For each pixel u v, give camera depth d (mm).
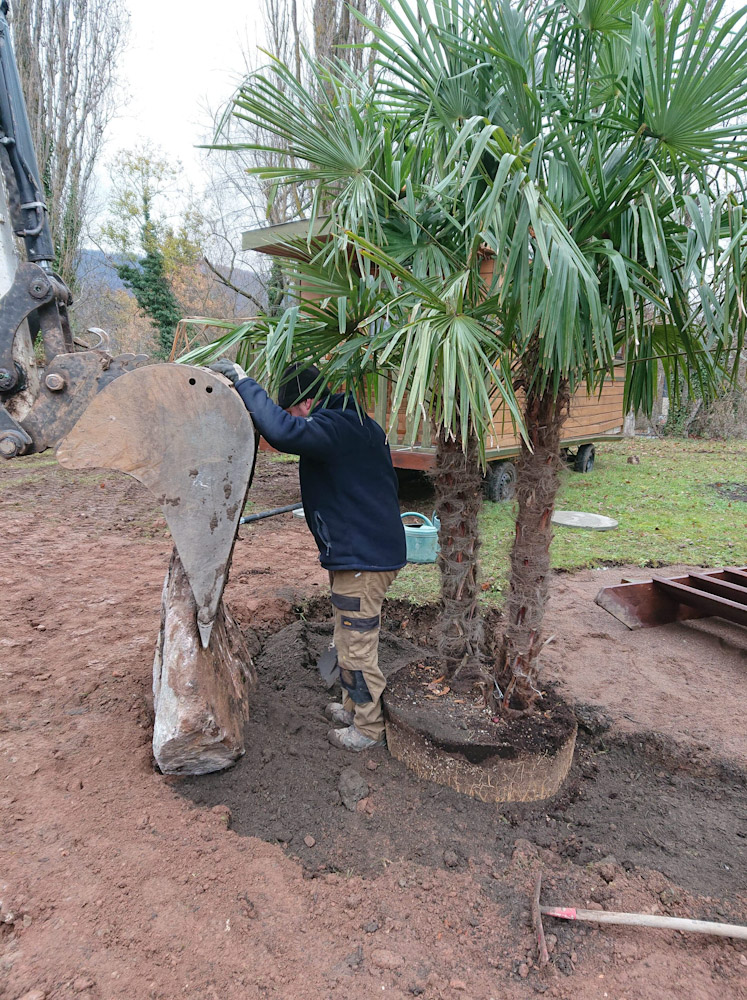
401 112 2250
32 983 1495
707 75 1668
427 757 2408
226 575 2281
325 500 2389
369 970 1668
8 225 5047
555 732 2391
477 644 2678
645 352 2396
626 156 1981
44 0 14555
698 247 1722
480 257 2168
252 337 2254
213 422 2072
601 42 2047
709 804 2455
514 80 1898
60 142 15477
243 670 2930
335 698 3047
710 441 14281
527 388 2205
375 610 2510
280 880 1941
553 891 1977
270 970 1631
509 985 1652
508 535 5508
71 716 2684
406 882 2000
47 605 3947
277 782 2430
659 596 4004
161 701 2355
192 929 1712
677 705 3002
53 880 1792
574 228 1973
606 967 1707
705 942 1771
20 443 2260
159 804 2199
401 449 6082
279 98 2018
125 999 1498
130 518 6293
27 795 2146
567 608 4180
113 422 2035
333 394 2465
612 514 6801
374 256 1696
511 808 2344
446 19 1978
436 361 1716
